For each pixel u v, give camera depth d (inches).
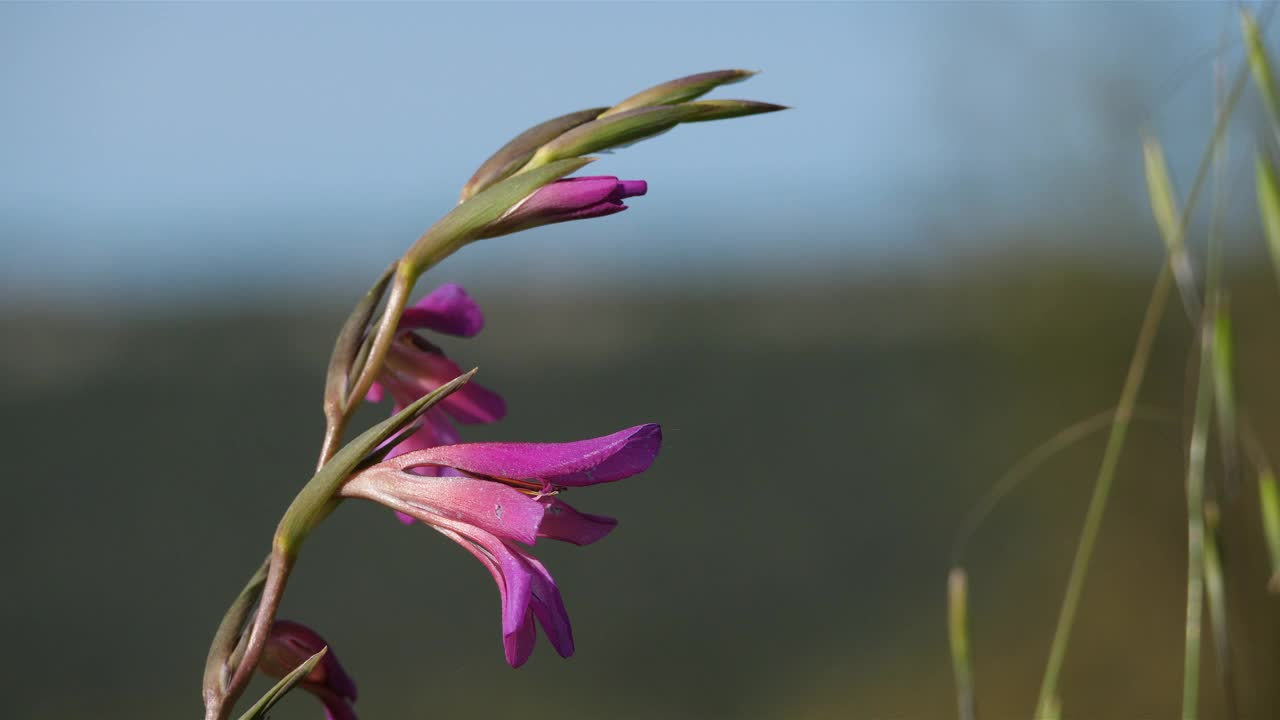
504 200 50.8
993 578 267.4
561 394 612.4
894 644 291.7
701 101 54.1
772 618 324.2
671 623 330.0
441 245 51.4
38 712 281.6
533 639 46.5
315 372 723.4
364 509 462.6
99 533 422.9
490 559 47.7
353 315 51.8
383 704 283.1
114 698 291.1
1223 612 79.9
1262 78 73.8
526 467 47.3
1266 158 80.4
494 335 810.2
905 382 492.4
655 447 47.9
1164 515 205.8
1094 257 216.4
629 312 868.0
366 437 47.1
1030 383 233.3
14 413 608.4
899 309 687.7
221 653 46.8
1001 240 233.8
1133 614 208.4
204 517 441.4
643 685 290.7
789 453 464.8
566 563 399.5
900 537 365.4
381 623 336.2
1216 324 79.4
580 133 53.4
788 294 860.6
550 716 271.1
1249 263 140.2
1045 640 241.1
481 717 275.0
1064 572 234.8
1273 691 143.0
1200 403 81.4
